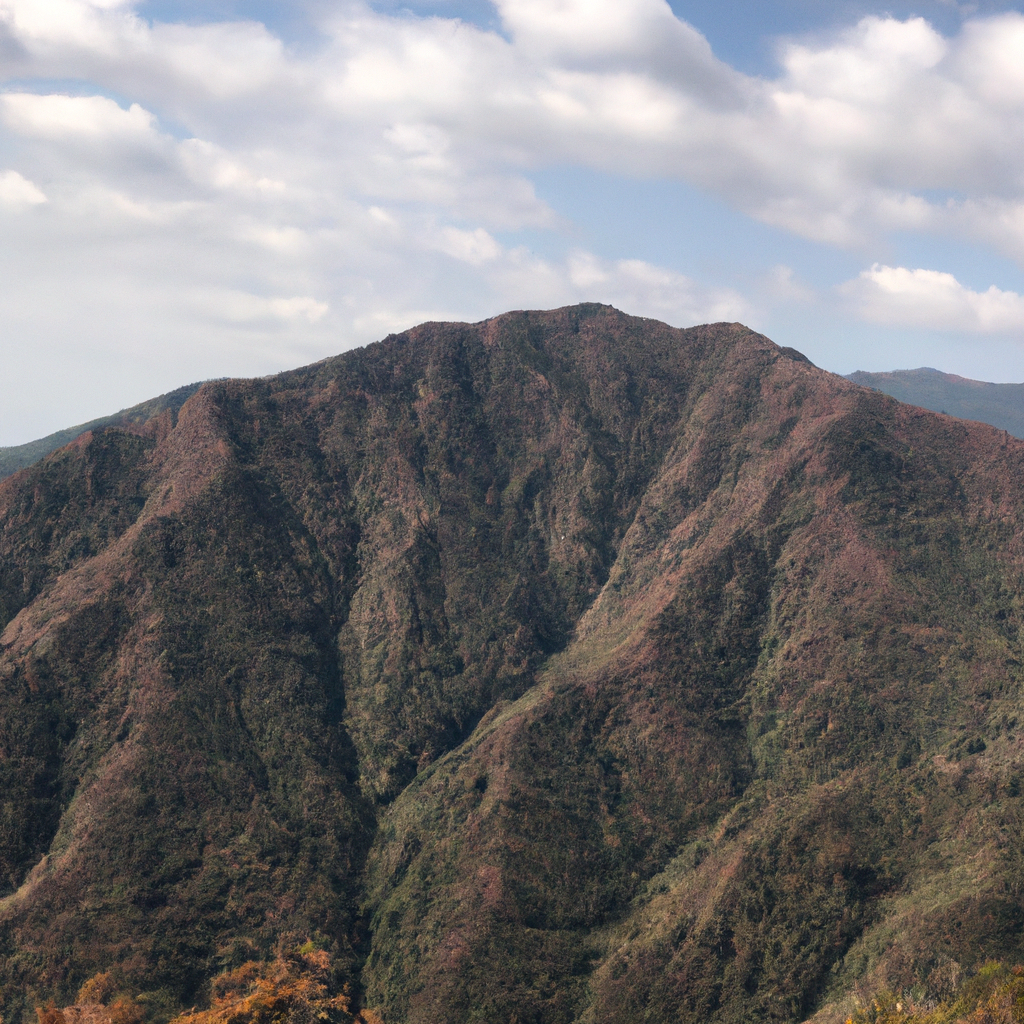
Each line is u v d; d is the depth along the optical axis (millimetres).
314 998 51781
